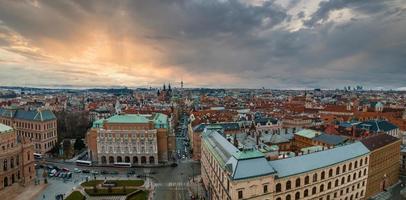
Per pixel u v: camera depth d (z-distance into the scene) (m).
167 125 192.75
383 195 126.31
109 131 177.88
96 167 174.88
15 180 144.38
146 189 136.50
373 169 123.81
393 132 196.12
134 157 180.38
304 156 102.81
